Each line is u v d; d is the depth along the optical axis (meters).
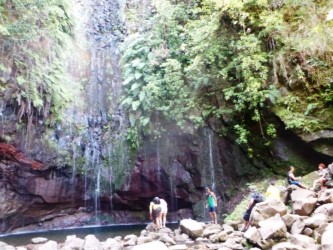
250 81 12.08
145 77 15.05
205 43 13.23
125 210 16.98
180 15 15.45
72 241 9.43
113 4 18.77
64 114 15.55
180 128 14.83
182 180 15.30
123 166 16.06
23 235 14.20
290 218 8.16
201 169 14.71
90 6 18.39
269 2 12.74
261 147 13.07
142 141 15.70
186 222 10.30
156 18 15.80
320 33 11.85
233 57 13.06
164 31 15.45
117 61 17.39
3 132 13.77
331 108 11.59
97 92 16.89
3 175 14.47
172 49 15.01
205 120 14.20
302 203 8.91
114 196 16.44
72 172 15.75
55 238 12.95
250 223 8.77
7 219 14.83
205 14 14.42
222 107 13.53
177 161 15.34
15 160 14.47
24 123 14.28
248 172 13.55
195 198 15.15
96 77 17.06
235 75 13.12
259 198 9.51
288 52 12.33
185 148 15.04
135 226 15.91
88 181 16.17
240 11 12.46
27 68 13.64
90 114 16.42
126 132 15.97
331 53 11.73
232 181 14.01
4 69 12.55
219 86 13.64
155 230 11.56
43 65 14.39
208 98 14.01
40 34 14.27
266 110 12.62
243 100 12.48
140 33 17.06
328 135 11.38
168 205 16.14
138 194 16.36
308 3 12.26
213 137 14.27
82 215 16.47
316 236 7.52
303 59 12.01
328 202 8.86
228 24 13.36
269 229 7.71
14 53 13.31
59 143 15.37
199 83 13.51
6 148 14.08
